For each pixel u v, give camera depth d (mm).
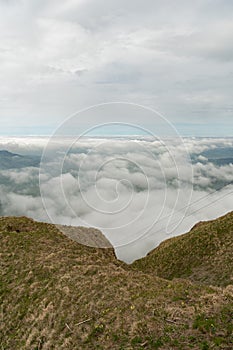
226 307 13117
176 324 12648
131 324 13414
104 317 14711
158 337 12180
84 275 20172
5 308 20266
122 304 15289
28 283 21547
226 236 33219
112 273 19812
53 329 15867
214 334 11742
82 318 15375
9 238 28375
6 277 23062
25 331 17516
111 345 12703
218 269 28906
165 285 17406
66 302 17453
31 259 24312
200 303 13938
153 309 13977
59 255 24062
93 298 16734
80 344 13633
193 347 11312
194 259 32500
